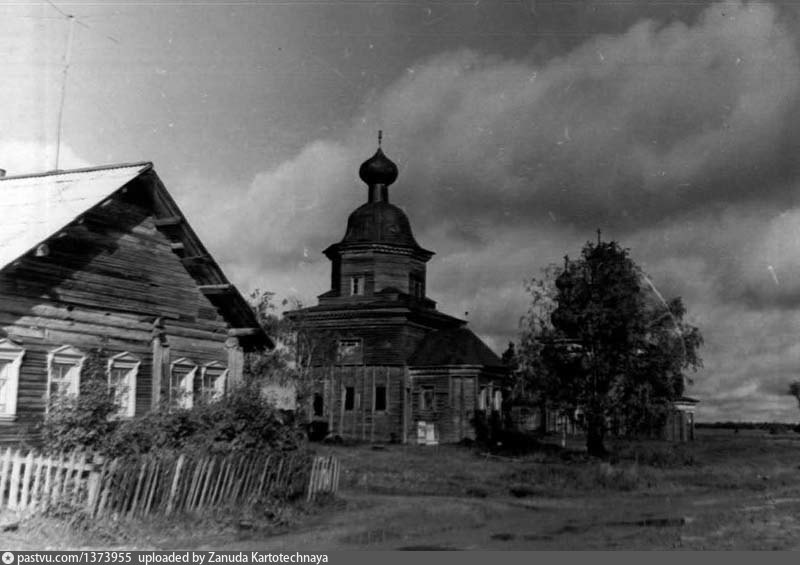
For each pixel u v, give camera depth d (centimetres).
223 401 1989
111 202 2403
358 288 6041
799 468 3666
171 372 2598
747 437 6047
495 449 4516
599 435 4006
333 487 2139
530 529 1733
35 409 2081
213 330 2850
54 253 2186
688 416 5947
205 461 1678
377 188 6325
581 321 3891
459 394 5281
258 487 1845
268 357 4609
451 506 2102
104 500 1474
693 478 3072
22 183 2534
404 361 5484
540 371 3991
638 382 3850
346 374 5544
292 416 2491
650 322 3891
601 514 2017
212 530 1570
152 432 1758
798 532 1709
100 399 1725
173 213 2586
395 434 5372
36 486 1491
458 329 5622
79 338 2250
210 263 2711
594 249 3997
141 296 2497
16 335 2050
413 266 6159
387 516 1883
